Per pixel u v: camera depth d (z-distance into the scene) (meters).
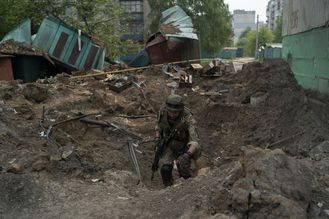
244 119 9.70
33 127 7.24
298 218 3.25
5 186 4.71
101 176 5.53
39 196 4.65
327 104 9.62
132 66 19.48
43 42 15.41
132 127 8.93
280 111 9.16
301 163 4.19
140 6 67.81
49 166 5.31
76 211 4.30
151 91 12.33
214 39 59.28
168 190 4.66
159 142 5.74
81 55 15.92
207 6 57.94
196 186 4.42
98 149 7.16
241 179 3.75
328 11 10.62
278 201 3.35
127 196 4.74
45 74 15.40
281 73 11.41
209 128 9.94
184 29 19.39
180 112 5.60
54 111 8.62
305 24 13.27
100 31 25.36
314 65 12.05
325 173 4.33
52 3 23.80
